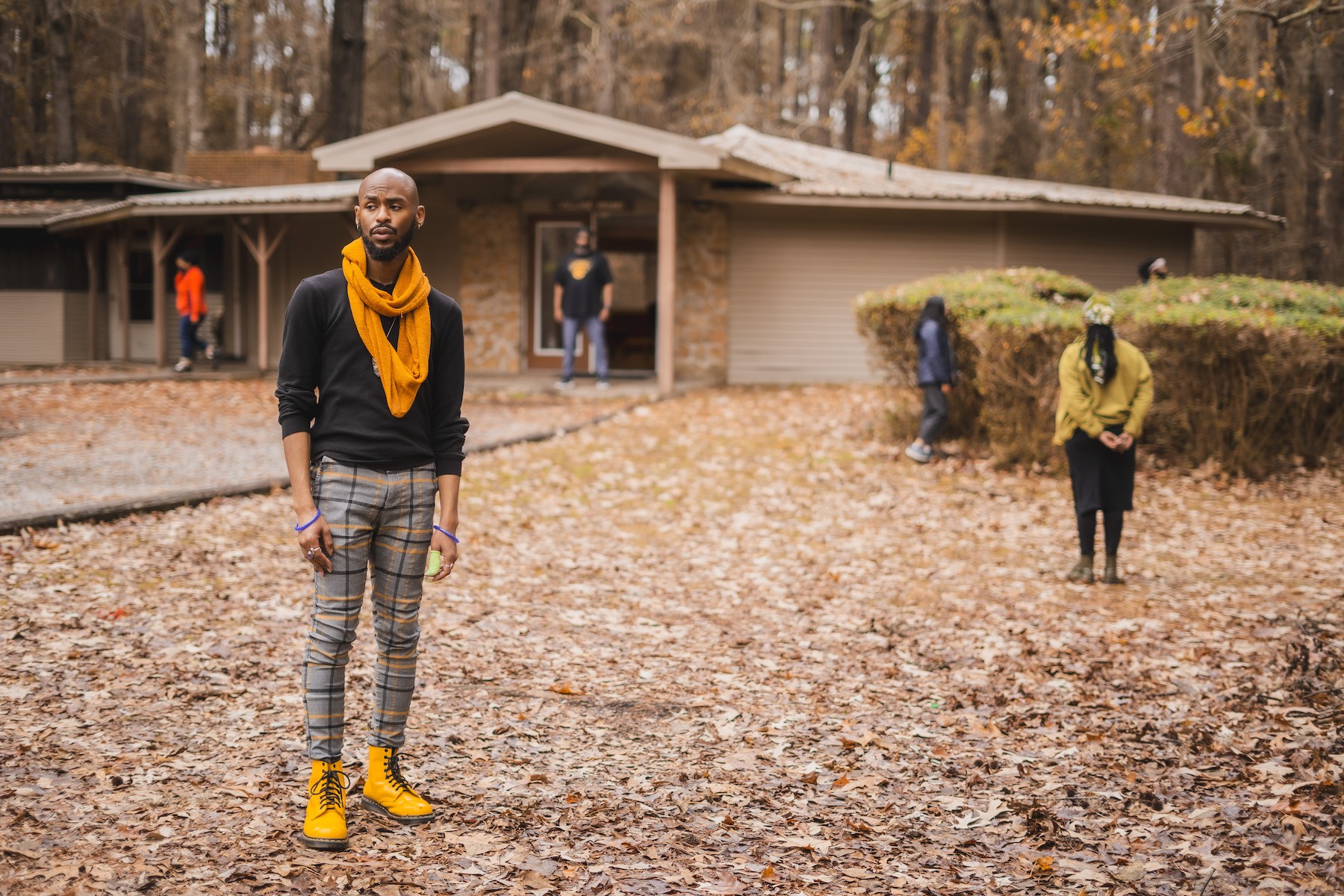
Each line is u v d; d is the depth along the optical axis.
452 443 3.60
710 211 18.92
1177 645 6.07
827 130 29.05
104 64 38.53
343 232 20.75
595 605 6.75
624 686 5.30
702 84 37.59
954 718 4.96
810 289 19.30
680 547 8.35
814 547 8.41
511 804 3.86
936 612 6.76
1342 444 11.73
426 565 3.59
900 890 3.36
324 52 41.06
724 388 18.08
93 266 22.22
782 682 5.46
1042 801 4.10
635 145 16.14
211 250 21.78
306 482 3.37
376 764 3.67
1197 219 19.41
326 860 3.31
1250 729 4.80
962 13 31.08
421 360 3.43
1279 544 8.56
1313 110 22.31
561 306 16.59
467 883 3.23
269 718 4.53
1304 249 22.77
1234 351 10.80
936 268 19.44
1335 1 10.88
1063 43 17.12
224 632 5.62
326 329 3.40
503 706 4.91
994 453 11.34
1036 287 13.41
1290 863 3.53
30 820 3.44
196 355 21.64
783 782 4.21
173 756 4.07
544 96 38.94
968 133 36.25
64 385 16.72
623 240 19.28
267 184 25.39
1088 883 3.41
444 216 19.69
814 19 35.12
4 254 22.19
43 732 4.20
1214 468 11.05
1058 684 5.45
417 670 5.32
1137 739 4.73
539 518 8.98
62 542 7.01
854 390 17.58
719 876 3.39
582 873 3.34
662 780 4.18
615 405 15.41
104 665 5.00
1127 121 27.12
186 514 8.05
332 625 3.43
